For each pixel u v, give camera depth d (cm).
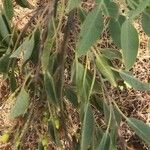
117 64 141
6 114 141
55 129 101
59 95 98
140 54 143
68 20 97
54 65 98
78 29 121
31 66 109
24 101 95
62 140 119
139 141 140
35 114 102
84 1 136
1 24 107
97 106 107
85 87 97
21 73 115
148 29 83
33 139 129
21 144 103
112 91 140
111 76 95
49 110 99
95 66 95
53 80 96
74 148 103
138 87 97
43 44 98
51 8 98
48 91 96
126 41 83
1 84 139
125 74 98
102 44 141
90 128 91
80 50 84
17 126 108
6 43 109
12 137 113
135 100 142
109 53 106
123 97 141
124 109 142
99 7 83
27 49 96
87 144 90
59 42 100
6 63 104
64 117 100
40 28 99
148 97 142
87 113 91
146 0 79
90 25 83
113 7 83
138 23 141
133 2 84
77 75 95
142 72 143
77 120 134
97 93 106
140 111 142
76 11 103
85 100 95
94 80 94
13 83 108
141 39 142
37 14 106
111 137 91
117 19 86
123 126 140
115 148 92
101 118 134
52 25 97
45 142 107
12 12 104
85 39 83
